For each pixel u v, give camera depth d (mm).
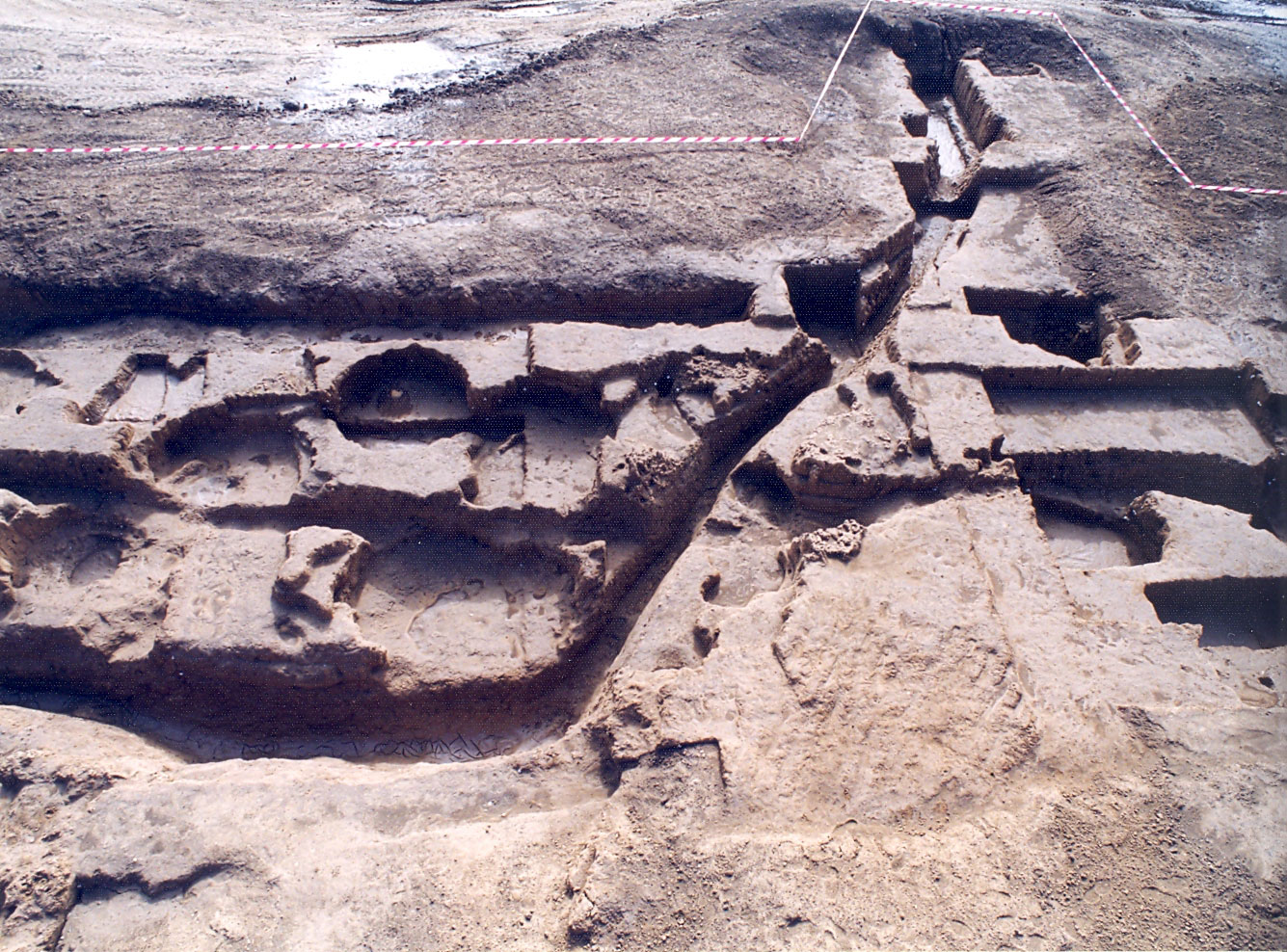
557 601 3898
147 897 2670
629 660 3406
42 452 3990
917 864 2607
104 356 4715
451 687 3611
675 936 2490
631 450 4023
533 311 5051
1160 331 4758
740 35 7887
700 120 6648
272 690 3570
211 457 4367
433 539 4086
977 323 4770
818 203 5684
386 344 4648
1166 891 2559
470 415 4504
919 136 7062
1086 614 3486
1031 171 6219
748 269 5082
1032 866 2609
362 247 5207
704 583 3684
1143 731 2965
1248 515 4133
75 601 3719
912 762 2863
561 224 5414
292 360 4582
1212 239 5551
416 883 2670
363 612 3822
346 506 4031
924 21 8227
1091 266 5332
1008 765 2865
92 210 5516
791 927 2480
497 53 7969
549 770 3062
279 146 6305
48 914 2639
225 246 5199
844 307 5387
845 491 3926
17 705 3664
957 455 3979
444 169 6020
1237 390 4551
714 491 4332
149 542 3984
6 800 3053
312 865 2721
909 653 3164
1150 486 4355
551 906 2615
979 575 3457
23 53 7660
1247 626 3744
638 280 5027
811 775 2838
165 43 8227
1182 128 6789
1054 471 4312
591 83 7195
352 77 7547
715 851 2654
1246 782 2805
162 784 2994
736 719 2988
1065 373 4500
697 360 4500
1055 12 8781
